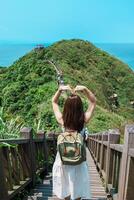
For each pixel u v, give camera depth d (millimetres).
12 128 9344
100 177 10172
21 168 7148
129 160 4680
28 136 7797
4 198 4809
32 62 62219
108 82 88750
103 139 10297
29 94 50188
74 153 4391
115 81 92750
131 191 4695
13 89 51750
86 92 4605
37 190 7797
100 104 74375
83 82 74375
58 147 4441
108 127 50469
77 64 84688
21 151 7238
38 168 9320
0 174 4730
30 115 44969
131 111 86375
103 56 96438
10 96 50750
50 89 50125
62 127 4570
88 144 26234
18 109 48562
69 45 90875
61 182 4508
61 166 4500
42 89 50250
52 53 81062
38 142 9516
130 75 95125
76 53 88750
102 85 83750
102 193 7684
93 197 7199
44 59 68125
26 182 7250
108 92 85250
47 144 11672
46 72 56375
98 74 87250
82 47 92812
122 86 93062
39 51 72812
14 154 6613
